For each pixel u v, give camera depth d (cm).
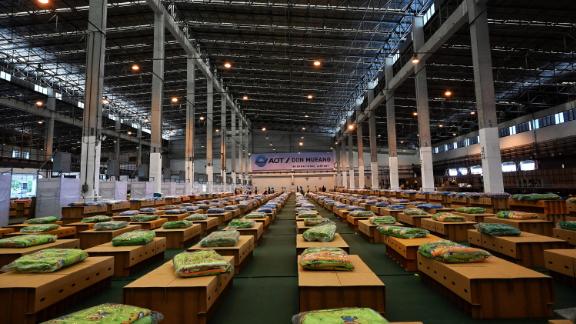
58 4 1385
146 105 2802
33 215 1055
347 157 4009
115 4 1433
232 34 1862
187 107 1894
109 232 611
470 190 2105
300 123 4019
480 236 541
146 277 317
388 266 508
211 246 491
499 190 987
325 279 303
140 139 3294
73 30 1606
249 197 1897
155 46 1470
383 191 1922
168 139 4175
